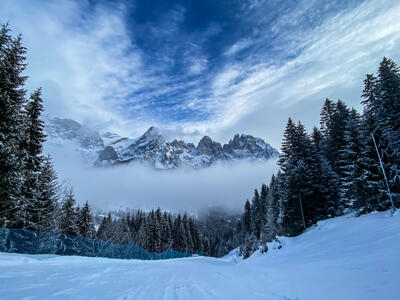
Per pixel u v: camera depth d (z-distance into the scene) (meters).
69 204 27.86
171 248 58.72
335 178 24.80
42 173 19.91
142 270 10.95
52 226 21.16
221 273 10.59
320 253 11.58
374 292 4.68
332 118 28.95
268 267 10.90
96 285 6.29
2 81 15.22
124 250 28.11
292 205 25.66
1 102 14.90
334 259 9.10
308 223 24.91
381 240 9.71
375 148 17.77
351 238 12.30
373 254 7.99
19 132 15.84
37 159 19.36
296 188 24.80
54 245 16.48
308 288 5.84
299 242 17.80
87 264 11.57
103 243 23.19
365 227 13.45
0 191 14.73
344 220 17.97
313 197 24.92
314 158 25.95
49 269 8.75
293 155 26.42
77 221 31.70
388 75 21.23
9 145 15.11
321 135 32.88
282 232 27.12
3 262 9.62
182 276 9.37
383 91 21.53
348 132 19.88
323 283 6.05
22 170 16.58
